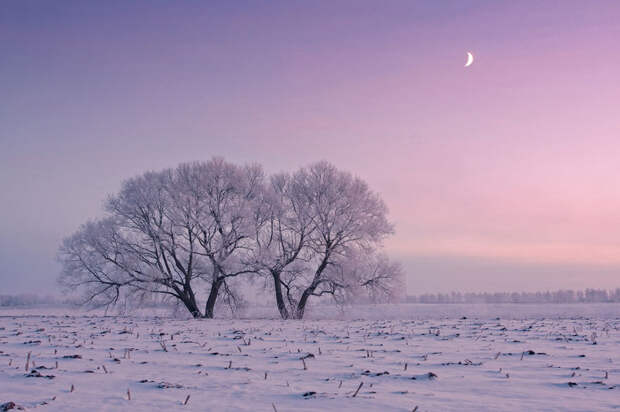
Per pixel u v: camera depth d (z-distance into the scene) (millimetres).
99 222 36469
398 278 37750
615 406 6398
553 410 6152
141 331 19094
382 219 38594
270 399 6746
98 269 36094
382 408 6215
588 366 10109
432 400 6738
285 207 38594
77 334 17359
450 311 63438
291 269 37312
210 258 36906
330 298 38250
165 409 6062
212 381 8164
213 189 37750
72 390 7172
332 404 6441
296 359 11125
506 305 102000
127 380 8141
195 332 18875
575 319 31047
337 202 38219
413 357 11570
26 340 14922
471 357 11609
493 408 6250
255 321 28812
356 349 13273
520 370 9586
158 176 37750
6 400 6508
